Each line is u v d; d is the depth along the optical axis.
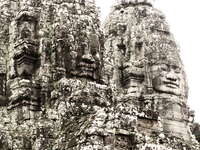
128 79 43.09
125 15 45.59
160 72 43.09
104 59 34.06
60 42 31.73
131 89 42.56
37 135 29.42
